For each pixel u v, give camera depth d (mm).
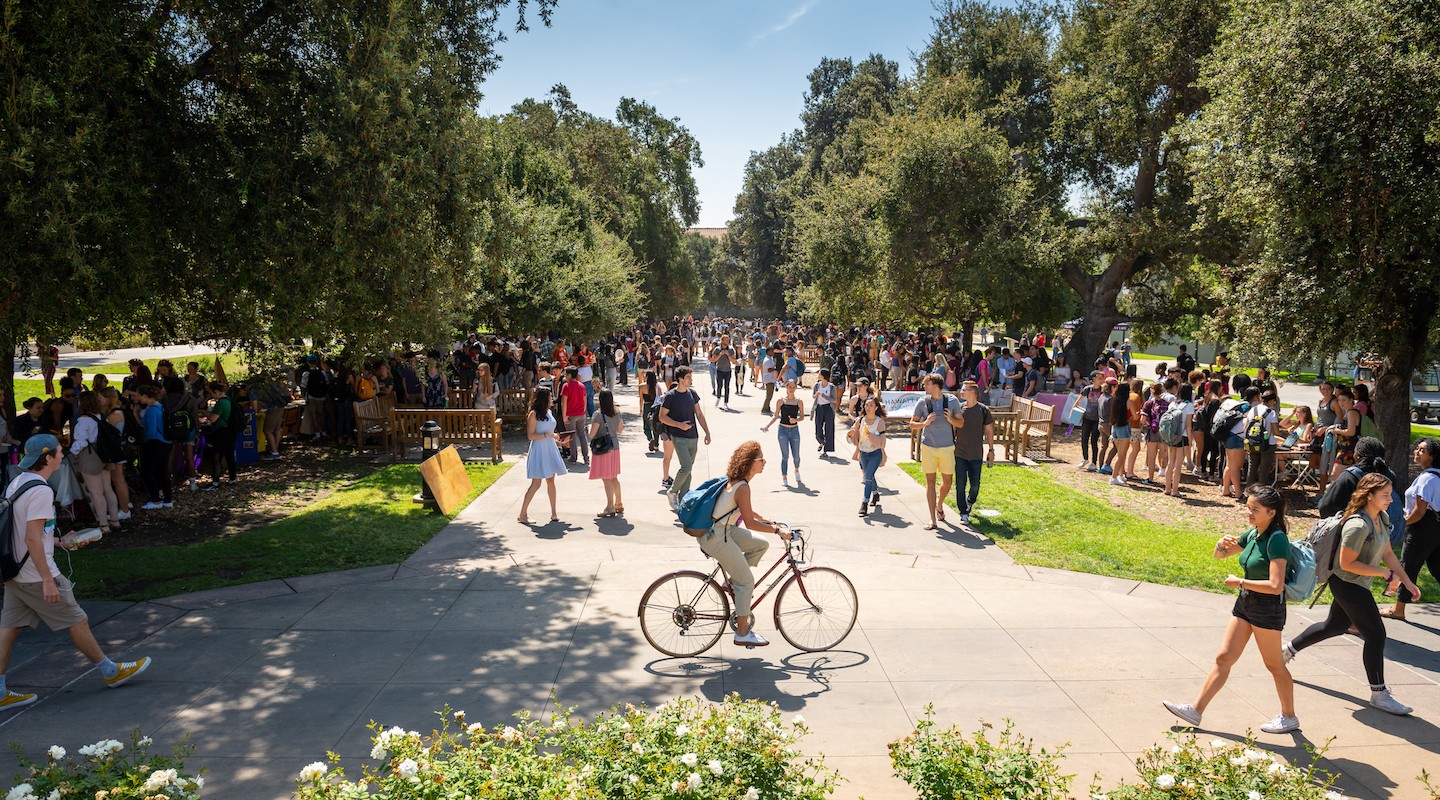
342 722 5523
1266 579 5379
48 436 6148
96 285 8688
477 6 12328
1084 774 4895
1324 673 6473
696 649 6664
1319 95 10789
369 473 14969
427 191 10617
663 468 14164
